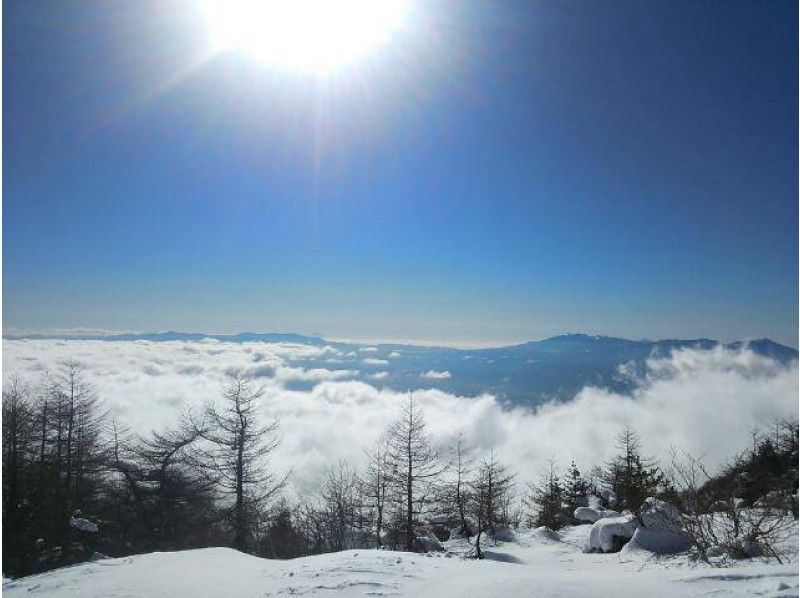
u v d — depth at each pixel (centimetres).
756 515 1273
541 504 3506
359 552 1156
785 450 2280
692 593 636
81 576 987
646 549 1373
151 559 1124
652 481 2769
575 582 719
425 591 796
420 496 2994
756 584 639
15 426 3052
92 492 3073
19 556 2231
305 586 854
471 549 1906
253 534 3069
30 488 2755
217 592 852
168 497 3014
